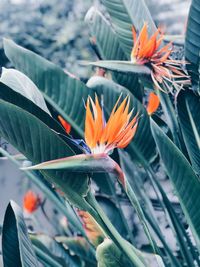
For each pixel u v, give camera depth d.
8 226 1.14
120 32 1.65
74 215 1.53
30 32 3.54
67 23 3.50
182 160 1.27
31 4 3.61
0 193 2.49
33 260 1.14
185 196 1.30
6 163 2.49
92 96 1.52
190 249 1.56
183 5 2.92
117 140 1.06
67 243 1.70
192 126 1.41
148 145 1.56
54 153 1.05
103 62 1.28
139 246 2.08
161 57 1.32
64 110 1.50
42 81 1.48
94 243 1.39
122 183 1.08
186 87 1.38
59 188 1.09
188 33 1.33
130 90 1.68
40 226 2.04
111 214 1.73
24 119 1.02
